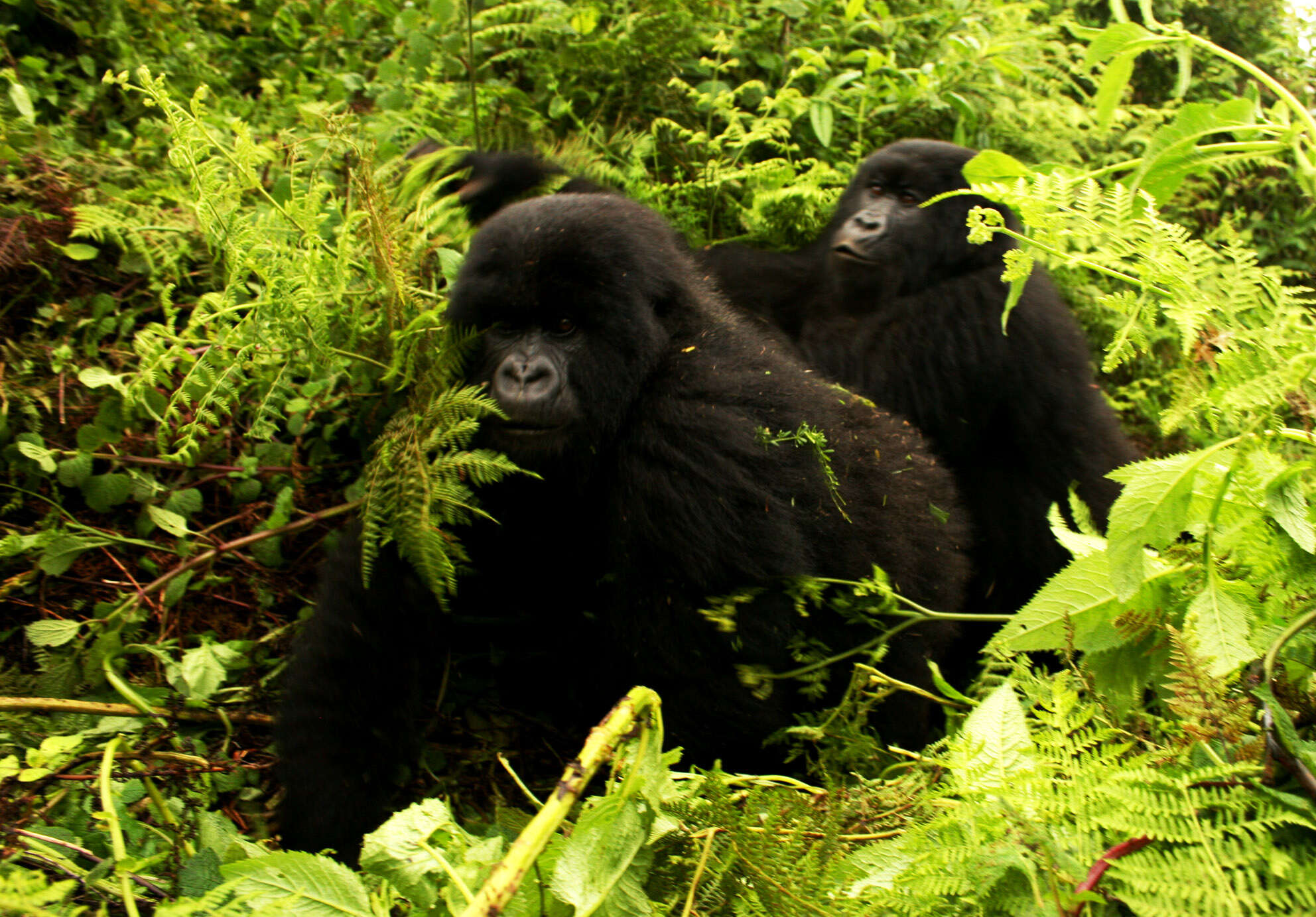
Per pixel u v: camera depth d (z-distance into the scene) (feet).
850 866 7.38
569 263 11.72
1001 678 10.48
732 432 11.18
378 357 13.20
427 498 10.76
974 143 21.39
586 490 12.32
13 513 12.67
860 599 11.25
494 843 7.05
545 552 12.63
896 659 11.91
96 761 9.47
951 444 16.57
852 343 17.10
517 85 20.58
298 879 6.68
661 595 11.04
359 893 6.75
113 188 14.76
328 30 21.31
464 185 16.61
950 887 6.81
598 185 17.58
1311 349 8.29
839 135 20.95
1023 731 7.79
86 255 13.79
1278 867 6.23
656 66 19.65
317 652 10.87
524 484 12.09
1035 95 23.25
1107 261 9.29
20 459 12.64
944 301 16.78
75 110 17.39
